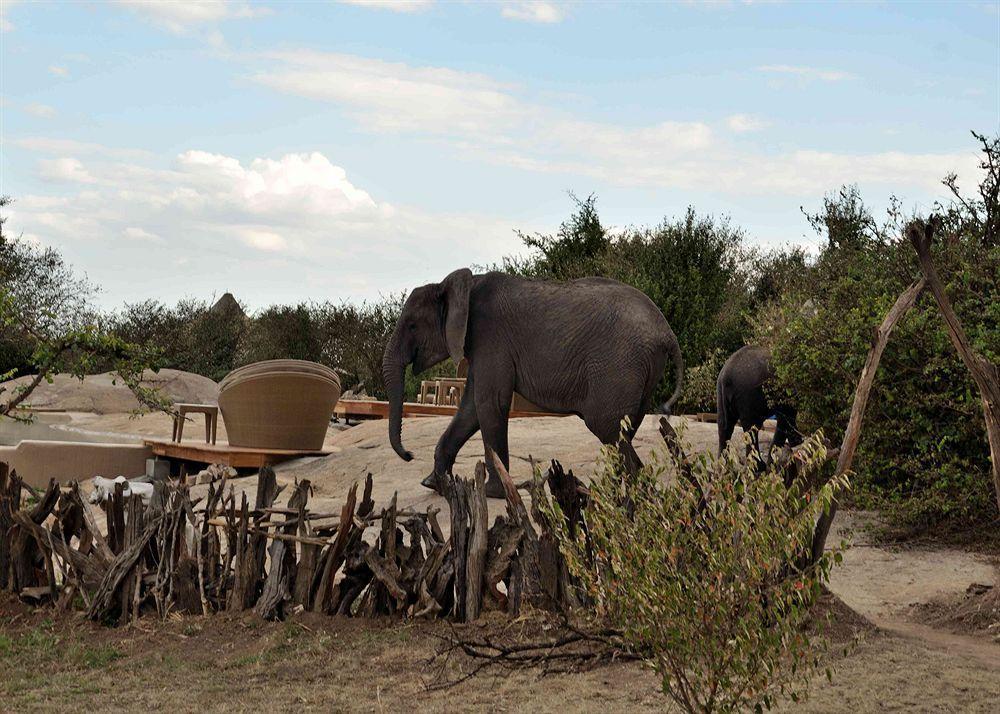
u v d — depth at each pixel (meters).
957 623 7.54
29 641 6.84
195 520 7.41
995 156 12.45
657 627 4.51
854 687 5.71
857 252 13.26
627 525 4.65
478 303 11.67
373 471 14.31
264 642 6.60
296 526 7.30
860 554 10.06
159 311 41.06
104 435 21.30
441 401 22.25
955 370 10.51
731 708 4.47
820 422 12.08
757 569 4.34
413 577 6.97
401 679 5.96
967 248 11.33
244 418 16.03
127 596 7.23
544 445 15.01
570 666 6.04
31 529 7.61
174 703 5.64
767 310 17.48
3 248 36.22
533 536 6.93
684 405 23.75
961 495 10.16
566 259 31.67
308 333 37.72
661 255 25.92
